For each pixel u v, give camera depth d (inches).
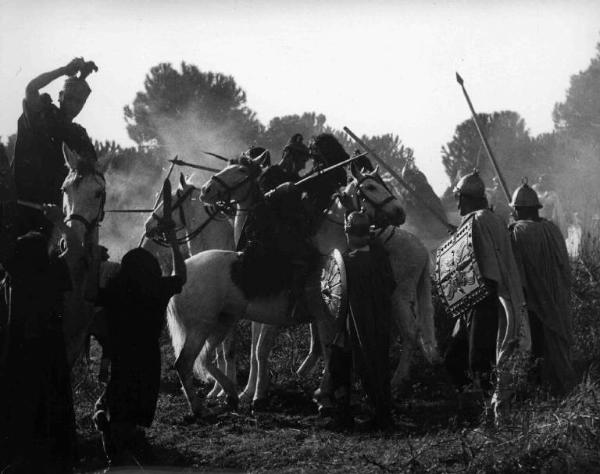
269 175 417.7
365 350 345.1
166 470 304.2
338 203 421.1
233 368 410.0
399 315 408.2
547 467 262.1
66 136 341.7
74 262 302.5
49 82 339.3
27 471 280.7
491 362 320.2
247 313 386.0
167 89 1493.6
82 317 319.9
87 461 313.9
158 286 305.1
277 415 386.6
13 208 295.7
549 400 301.9
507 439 274.2
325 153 429.1
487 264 320.8
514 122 1476.4
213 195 407.2
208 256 383.2
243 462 312.8
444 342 454.3
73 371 402.9
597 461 263.0
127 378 303.4
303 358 455.8
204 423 370.9
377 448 312.2
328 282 355.3
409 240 410.0
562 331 333.4
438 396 413.1
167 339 511.8
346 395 357.7
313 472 290.2
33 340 283.4
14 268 285.4
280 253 383.2
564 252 340.2
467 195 337.1
